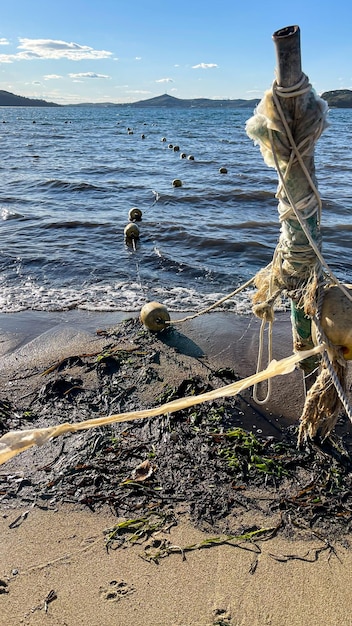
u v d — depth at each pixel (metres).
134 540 3.46
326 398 3.05
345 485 4.00
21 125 85.38
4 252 10.93
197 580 3.14
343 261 10.12
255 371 5.80
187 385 5.40
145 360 6.03
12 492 3.91
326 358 2.88
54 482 4.02
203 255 10.97
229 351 6.30
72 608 2.95
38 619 2.88
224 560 3.29
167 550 3.38
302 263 3.30
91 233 12.69
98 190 19.02
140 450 4.41
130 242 11.88
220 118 125.75
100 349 6.34
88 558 3.31
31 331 6.99
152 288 8.92
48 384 5.41
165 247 11.53
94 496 3.87
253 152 37.31
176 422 4.77
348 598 3.01
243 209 15.91
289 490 3.96
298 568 3.23
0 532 3.52
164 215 14.88
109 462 4.25
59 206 16.16
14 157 31.12
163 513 3.71
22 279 9.36
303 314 3.76
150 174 24.11
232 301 8.16
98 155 33.94
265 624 2.85
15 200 16.94
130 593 3.05
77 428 2.66
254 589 3.07
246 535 3.50
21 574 3.18
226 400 5.18
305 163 2.90
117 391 5.36
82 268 9.98
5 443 2.58
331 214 14.47
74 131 67.19
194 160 30.78
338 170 24.50
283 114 2.70
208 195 17.92
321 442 4.46
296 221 3.15
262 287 3.96
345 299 2.95
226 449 4.39
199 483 4.02
